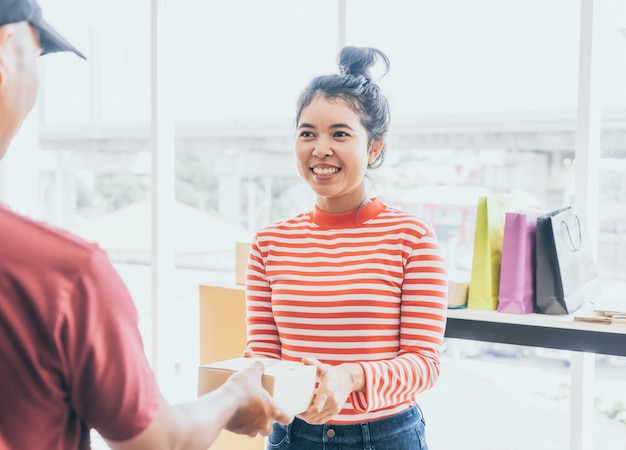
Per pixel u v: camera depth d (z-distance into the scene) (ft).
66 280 2.24
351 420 4.53
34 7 2.51
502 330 5.50
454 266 12.64
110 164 23.02
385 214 4.85
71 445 2.42
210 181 21.91
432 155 17.16
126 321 2.34
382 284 4.61
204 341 7.04
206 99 16.88
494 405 11.14
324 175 4.80
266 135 21.04
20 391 2.26
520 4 13.32
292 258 4.91
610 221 10.85
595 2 6.28
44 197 23.30
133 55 17.01
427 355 4.45
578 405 6.42
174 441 2.48
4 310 2.20
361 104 4.83
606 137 11.91
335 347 4.59
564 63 6.81
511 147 16.48
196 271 21.21
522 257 5.53
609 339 5.09
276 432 4.82
